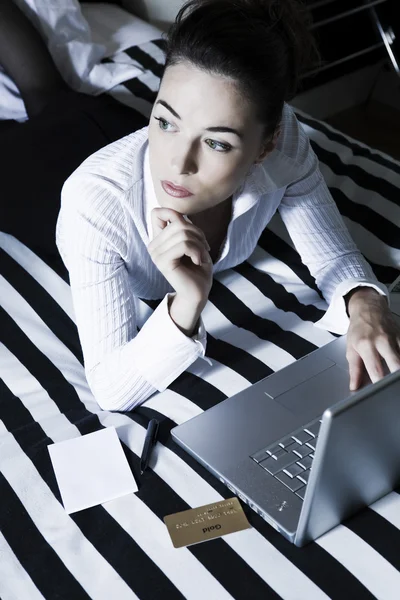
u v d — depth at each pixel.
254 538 1.03
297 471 1.09
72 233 1.25
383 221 1.71
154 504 1.09
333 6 2.66
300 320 1.47
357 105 3.05
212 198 1.14
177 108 1.04
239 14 1.05
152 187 1.24
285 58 1.10
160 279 1.44
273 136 1.21
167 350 1.20
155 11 2.41
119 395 1.23
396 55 2.67
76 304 1.26
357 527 1.05
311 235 1.51
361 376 1.25
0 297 1.50
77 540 1.04
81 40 2.07
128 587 0.98
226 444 1.14
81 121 1.80
